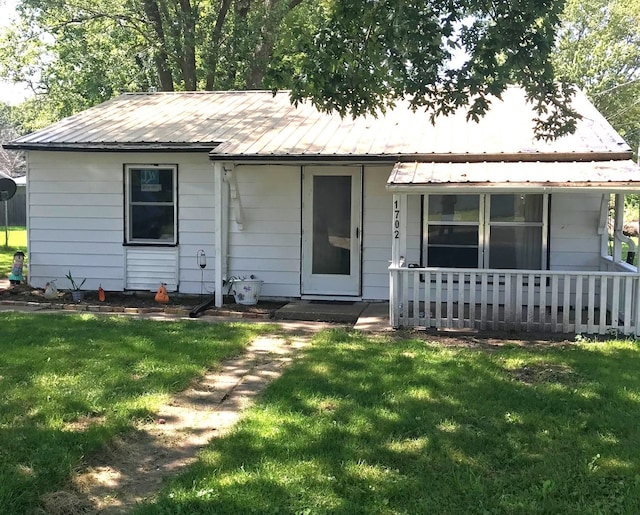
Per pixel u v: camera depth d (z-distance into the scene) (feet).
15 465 13.07
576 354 22.80
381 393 18.07
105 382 18.88
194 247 37.09
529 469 13.19
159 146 34.83
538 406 16.87
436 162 30.35
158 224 37.60
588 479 12.73
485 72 21.54
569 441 14.61
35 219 38.37
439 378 19.48
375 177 34.94
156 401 17.44
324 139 33.88
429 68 22.00
